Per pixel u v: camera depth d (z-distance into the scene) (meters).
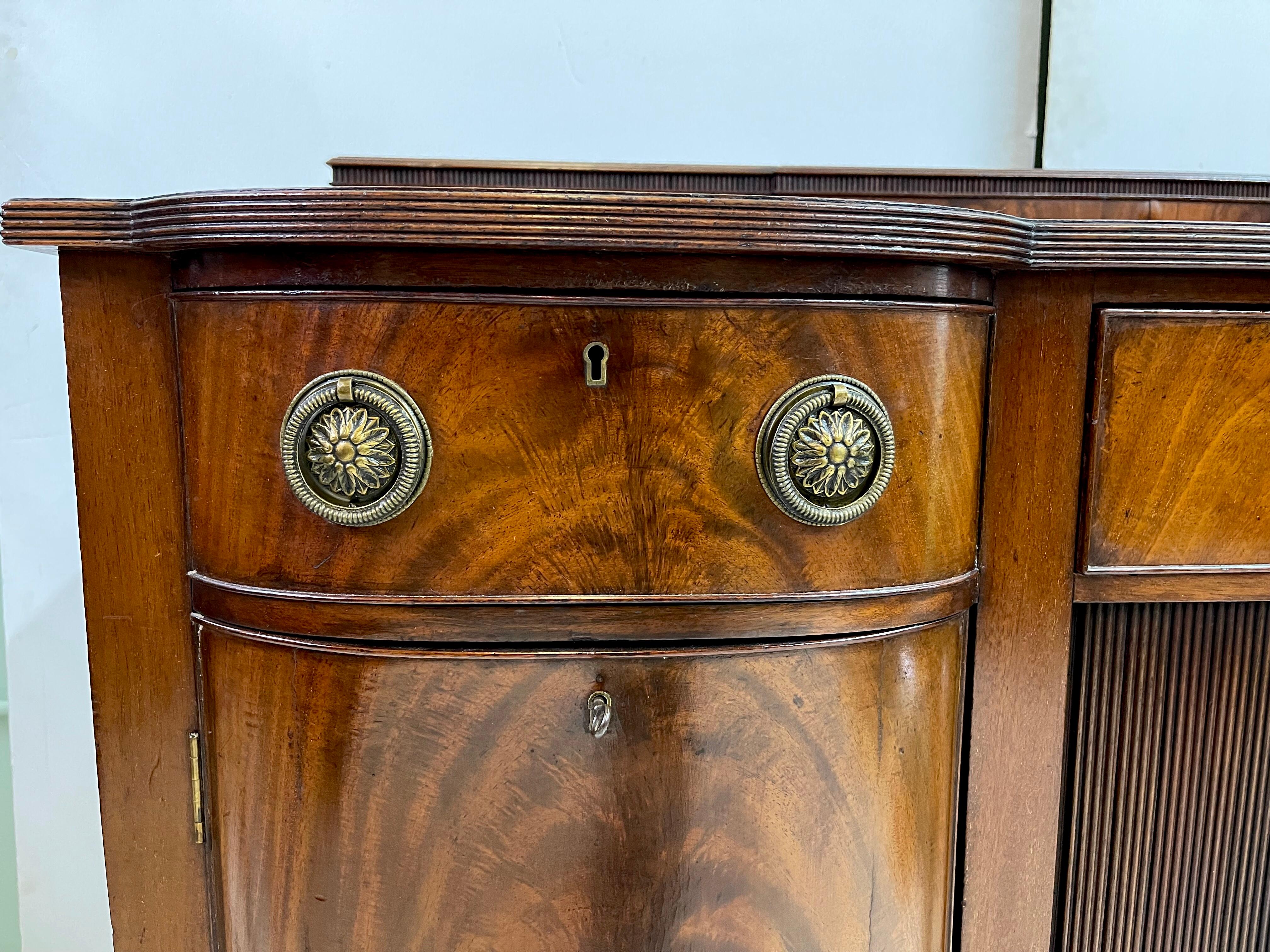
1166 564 0.51
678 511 0.43
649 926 0.45
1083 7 0.91
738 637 0.44
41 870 0.93
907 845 0.49
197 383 0.45
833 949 0.47
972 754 0.53
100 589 0.47
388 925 0.45
